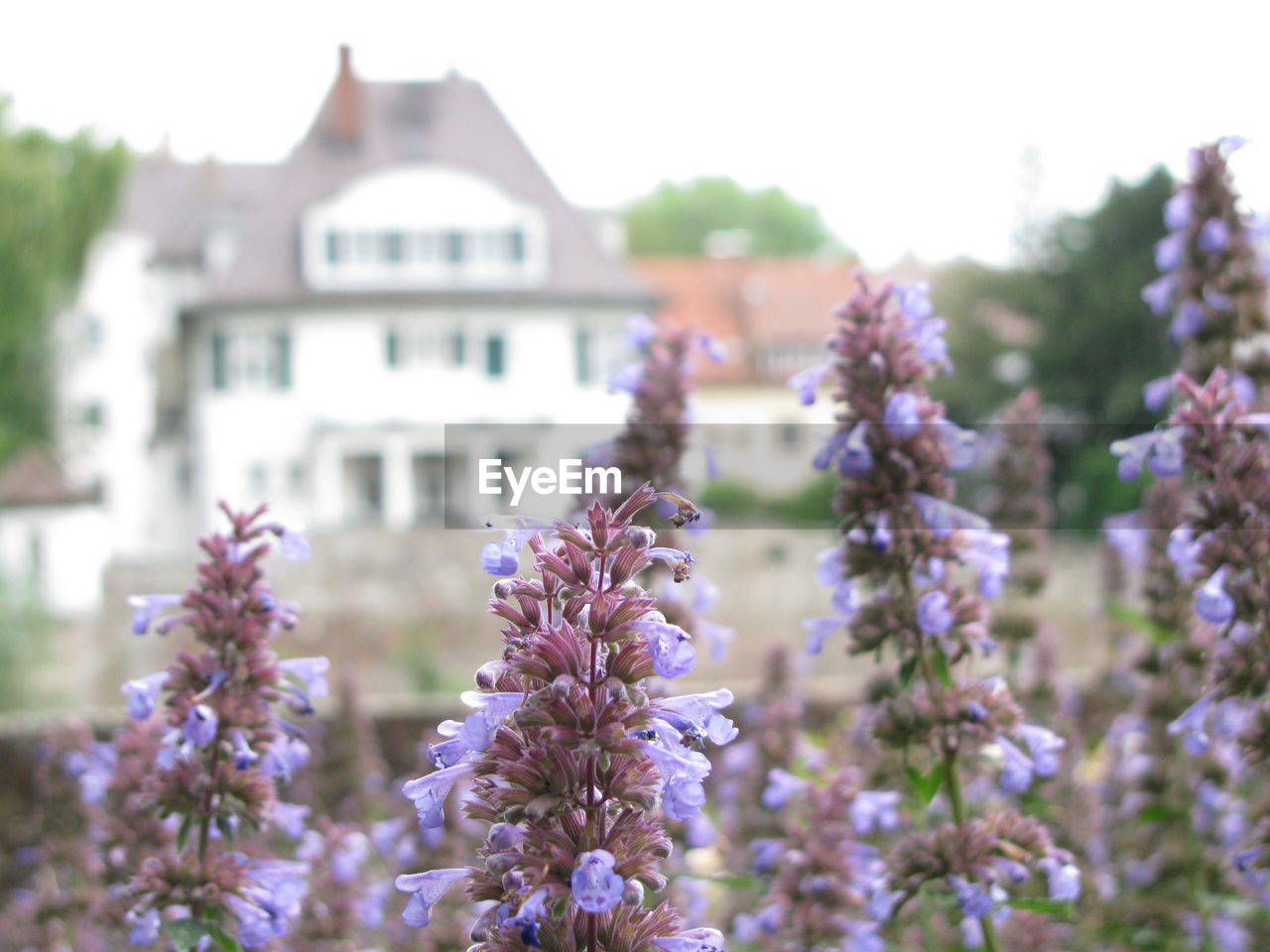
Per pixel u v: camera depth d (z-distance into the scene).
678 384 4.68
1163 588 5.56
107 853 4.50
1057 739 3.75
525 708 2.14
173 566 29.19
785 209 101.75
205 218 68.75
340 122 49.41
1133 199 40.34
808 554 25.19
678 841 4.85
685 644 2.13
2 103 44.50
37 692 22.52
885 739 3.77
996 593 3.77
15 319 41.72
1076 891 3.69
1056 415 41.41
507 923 2.09
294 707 3.68
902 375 3.79
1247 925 5.88
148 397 66.25
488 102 51.00
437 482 47.25
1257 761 3.87
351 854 4.71
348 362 47.00
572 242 48.78
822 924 4.15
